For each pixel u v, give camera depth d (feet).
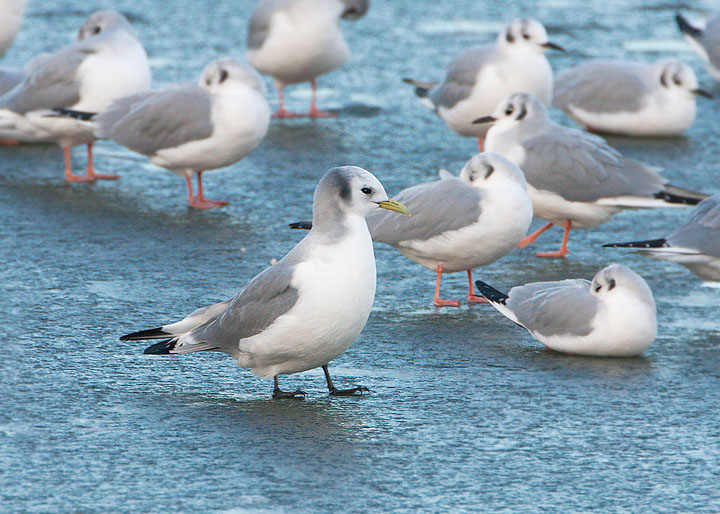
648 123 71.56
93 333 39.52
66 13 99.04
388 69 85.76
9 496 27.22
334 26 73.77
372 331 40.96
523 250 52.49
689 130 74.49
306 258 33.24
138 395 34.12
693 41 83.71
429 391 35.04
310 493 27.63
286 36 72.74
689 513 27.04
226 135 55.47
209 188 60.29
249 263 48.47
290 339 33.14
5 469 28.68
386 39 93.66
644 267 49.83
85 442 30.42
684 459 30.17
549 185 51.01
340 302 32.99
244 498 27.27
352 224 33.55
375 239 45.21
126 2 104.63
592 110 72.49
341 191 33.37
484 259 44.65
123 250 49.73
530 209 44.65
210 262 48.44
